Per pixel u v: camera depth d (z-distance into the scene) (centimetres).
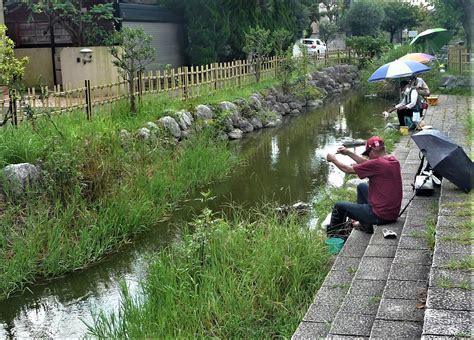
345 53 3325
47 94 1209
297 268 655
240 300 599
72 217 878
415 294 521
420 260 588
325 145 1561
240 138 1675
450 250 542
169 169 1140
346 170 747
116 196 937
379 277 595
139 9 2166
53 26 2066
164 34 2350
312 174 1252
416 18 4484
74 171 926
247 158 1425
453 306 439
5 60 1043
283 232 745
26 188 892
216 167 1226
